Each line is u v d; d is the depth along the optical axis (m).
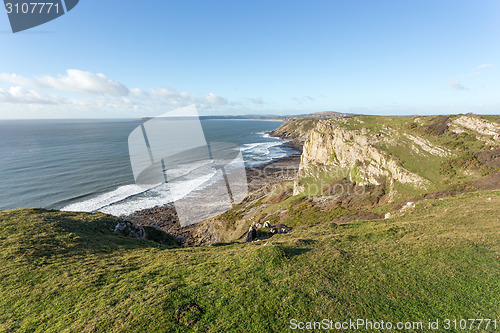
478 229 18.88
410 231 20.62
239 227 37.19
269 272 13.48
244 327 9.30
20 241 17.64
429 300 10.75
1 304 11.50
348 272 13.34
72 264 15.54
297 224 40.81
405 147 50.59
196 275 13.73
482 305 10.37
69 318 10.27
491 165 37.38
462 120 50.91
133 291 12.09
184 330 9.21
